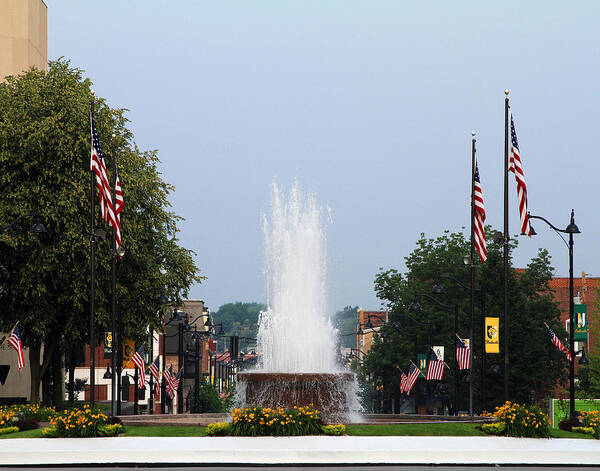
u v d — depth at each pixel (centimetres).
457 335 5884
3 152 6356
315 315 4250
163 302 6531
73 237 6241
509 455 3556
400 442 3650
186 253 7162
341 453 3488
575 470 3422
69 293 6412
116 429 3828
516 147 4997
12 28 9094
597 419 4125
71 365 8319
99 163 5059
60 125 6456
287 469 3344
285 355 4203
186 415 4894
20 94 6694
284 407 3925
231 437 3694
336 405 3969
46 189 6366
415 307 7294
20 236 6228
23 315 6519
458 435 3878
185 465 3450
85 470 3372
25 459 3459
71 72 7069
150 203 6950
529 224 5012
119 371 6456
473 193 5747
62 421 3812
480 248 5400
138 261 6700
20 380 8194
